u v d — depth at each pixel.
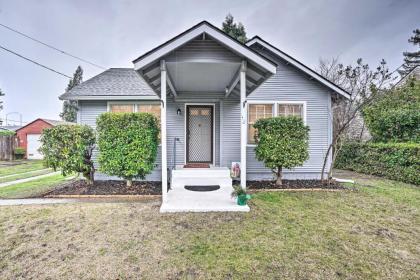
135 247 3.37
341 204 5.48
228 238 3.67
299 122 7.14
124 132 6.64
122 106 8.52
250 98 8.53
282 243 3.51
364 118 11.86
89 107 8.42
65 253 3.21
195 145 8.78
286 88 8.59
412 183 7.97
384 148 9.38
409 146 8.20
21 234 3.80
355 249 3.35
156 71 5.64
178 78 6.61
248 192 6.60
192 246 3.40
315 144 8.63
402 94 11.59
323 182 7.80
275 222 4.34
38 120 21.55
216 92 8.42
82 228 4.04
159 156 8.33
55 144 6.69
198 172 6.98
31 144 21.38
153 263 2.97
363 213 4.86
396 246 3.44
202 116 8.80
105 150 6.71
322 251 3.28
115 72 10.46
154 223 4.26
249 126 8.56
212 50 5.25
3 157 19.22
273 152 7.04
